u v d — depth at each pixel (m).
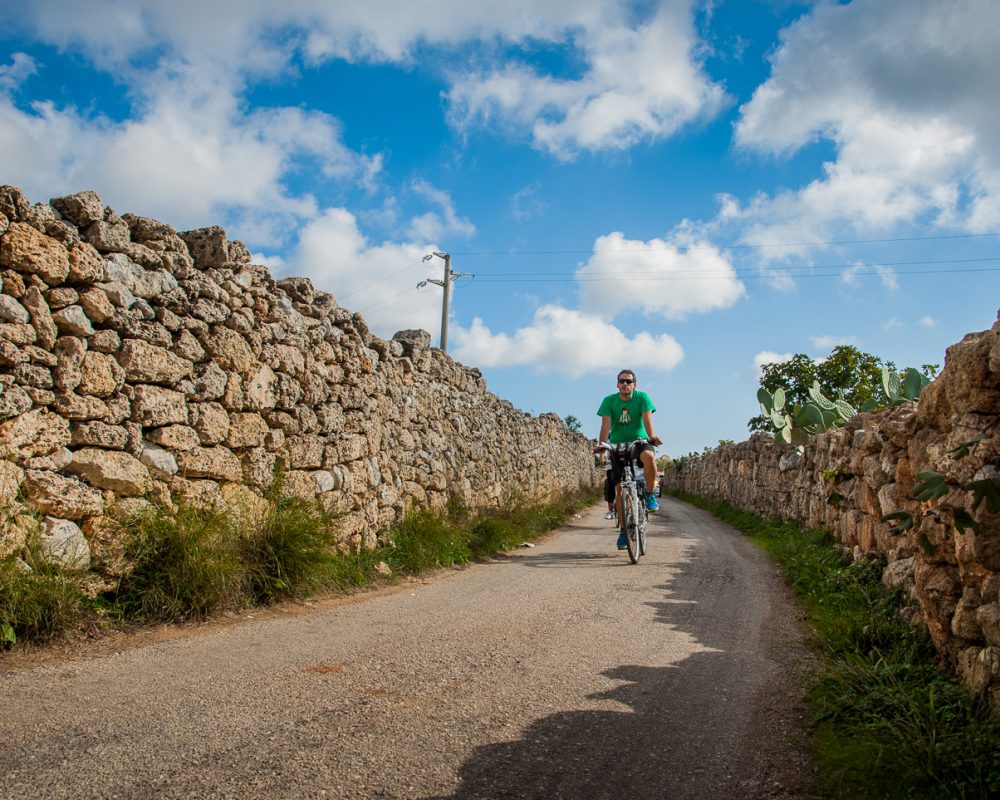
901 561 5.85
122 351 5.07
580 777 2.80
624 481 8.88
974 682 3.32
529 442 17.98
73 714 3.15
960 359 3.53
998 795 2.59
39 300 4.49
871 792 2.71
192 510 5.39
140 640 4.46
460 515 10.88
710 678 4.12
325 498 7.30
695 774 2.89
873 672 3.86
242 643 4.51
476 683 3.82
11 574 4.08
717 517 19.19
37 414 4.45
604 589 6.84
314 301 7.86
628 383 8.79
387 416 9.01
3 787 2.46
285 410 6.84
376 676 3.88
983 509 3.24
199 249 6.24
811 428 13.61
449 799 2.56
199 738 2.95
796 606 6.39
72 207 4.88
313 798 2.50
